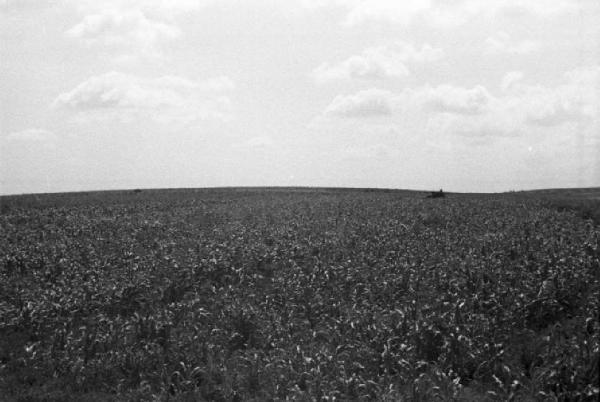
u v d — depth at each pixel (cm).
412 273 1465
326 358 960
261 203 3962
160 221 2753
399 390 873
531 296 1186
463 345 962
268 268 1642
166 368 954
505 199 4234
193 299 1336
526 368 937
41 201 4038
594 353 855
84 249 1900
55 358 1004
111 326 1121
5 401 864
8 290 1403
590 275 1304
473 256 1602
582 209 2964
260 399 866
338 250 1805
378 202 3975
